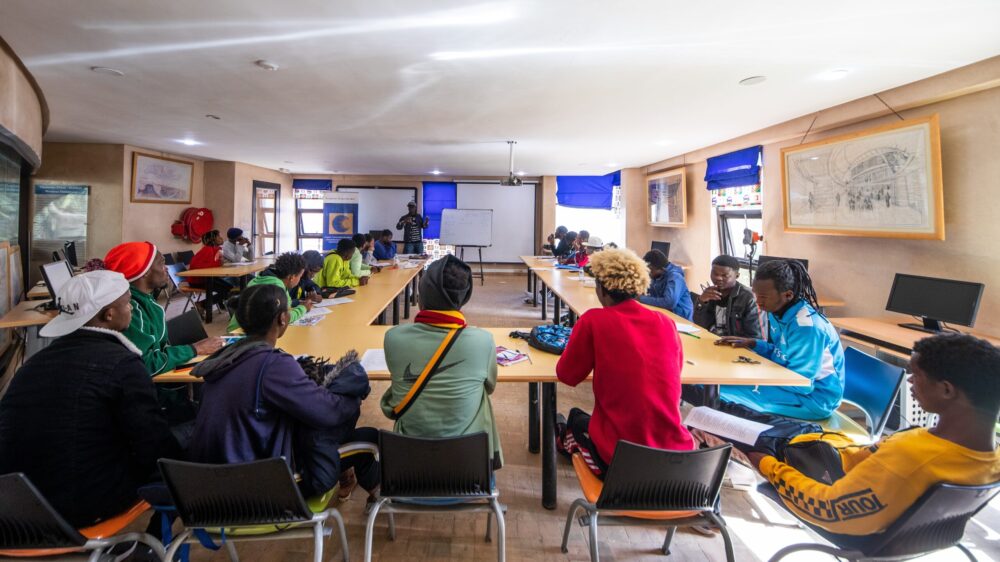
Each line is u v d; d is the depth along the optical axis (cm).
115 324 141
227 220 820
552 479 210
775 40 260
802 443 149
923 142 317
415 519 205
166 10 233
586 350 165
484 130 524
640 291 166
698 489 141
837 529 118
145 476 144
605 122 477
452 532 197
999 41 256
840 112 400
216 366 135
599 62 298
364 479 174
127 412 132
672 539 194
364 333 261
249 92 375
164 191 727
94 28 254
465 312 647
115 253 188
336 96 386
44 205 648
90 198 651
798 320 208
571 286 466
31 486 110
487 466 144
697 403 240
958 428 101
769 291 213
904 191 332
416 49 279
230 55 293
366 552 146
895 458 107
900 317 363
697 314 318
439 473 144
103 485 131
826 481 142
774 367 207
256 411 132
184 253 698
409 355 153
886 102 354
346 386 153
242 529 136
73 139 616
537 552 185
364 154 718
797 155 433
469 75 329
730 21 237
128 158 660
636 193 855
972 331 301
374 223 1035
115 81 348
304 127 515
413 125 499
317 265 415
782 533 198
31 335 321
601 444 155
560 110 427
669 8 224
